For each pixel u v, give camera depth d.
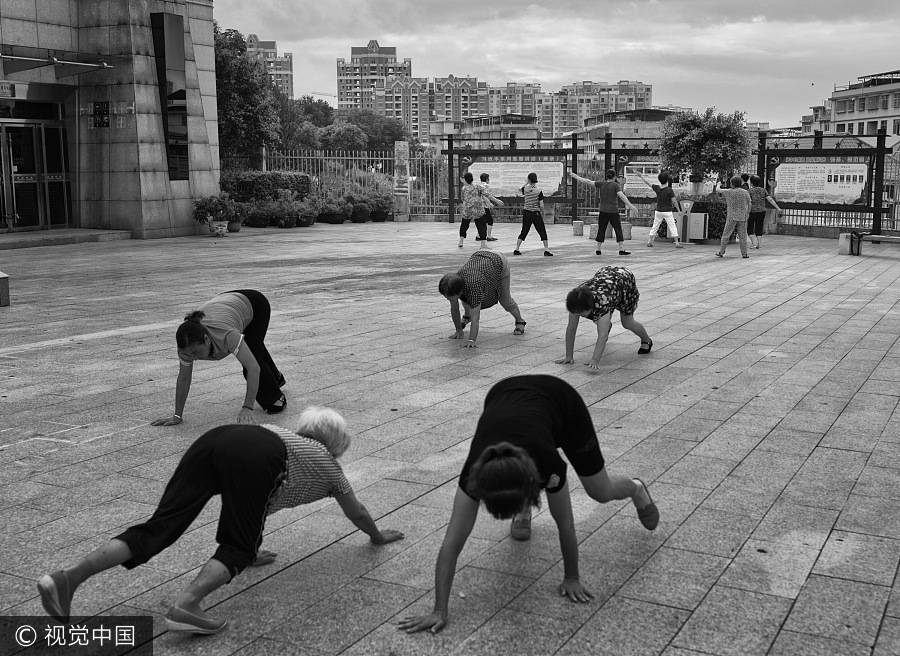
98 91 21.66
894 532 4.34
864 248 19.42
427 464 5.41
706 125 21.42
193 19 24.94
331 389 7.23
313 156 29.89
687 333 9.57
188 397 7.02
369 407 6.69
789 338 9.25
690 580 3.85
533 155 26.91
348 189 28.98
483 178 21.34
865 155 21.53
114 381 7.55
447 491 4.97
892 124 102.00
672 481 5.07
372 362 8.22
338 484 3.85
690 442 5.78
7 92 20.39
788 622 3.47
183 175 22.77
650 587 3.78
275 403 6.52
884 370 7.75
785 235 23.17
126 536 3.35
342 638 3.40
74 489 5.02
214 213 22.66
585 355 8.48
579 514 4.63
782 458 5.45
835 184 22.27
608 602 3.65
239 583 3.87
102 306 11.60
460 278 8.68
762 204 19.20
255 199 26.41
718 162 21.48
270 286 13.45
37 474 5.27
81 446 5.79
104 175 21.95
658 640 3.35
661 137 22.84
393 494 4.93
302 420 3.89
